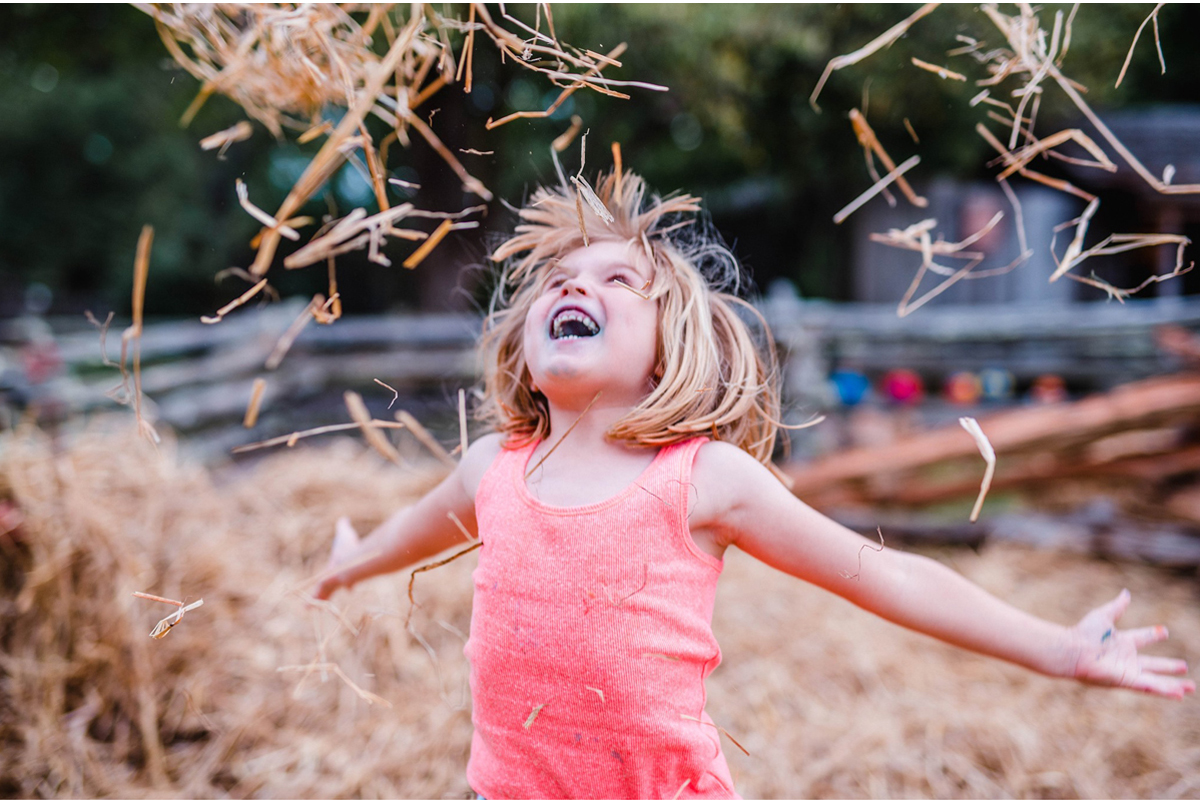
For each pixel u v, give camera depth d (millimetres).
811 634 3295
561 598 1295
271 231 1304
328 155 1299
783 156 12086
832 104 10492
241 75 1534
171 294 20891
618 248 1448
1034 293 12258
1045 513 4852
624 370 1385
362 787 2305
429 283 11297
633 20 8273
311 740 2467
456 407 1993
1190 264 1470
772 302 7207
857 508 4785
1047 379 8406
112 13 10344
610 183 1530
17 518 2471
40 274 19984
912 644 3244
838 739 2607
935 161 11258
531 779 1309
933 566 1423
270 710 2545
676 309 1430
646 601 1286
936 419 7723
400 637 2887
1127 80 12938
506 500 1405
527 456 1467
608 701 1275
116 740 2398
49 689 2385
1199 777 2439
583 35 8180
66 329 13836
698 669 1347
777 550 1380
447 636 3004
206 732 2457
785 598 3645
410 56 1521
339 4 1589
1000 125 10469
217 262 20578
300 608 2879
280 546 3307
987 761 2529
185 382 6262
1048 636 1411
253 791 2291
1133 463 4484
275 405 7426
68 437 3160
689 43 8695
